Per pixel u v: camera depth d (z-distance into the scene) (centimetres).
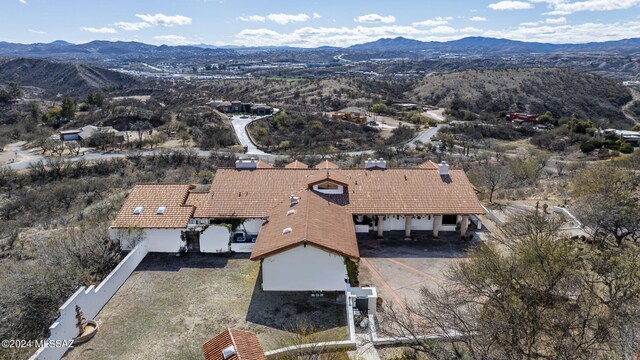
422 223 3569
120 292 2697
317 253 2658
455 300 2197
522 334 1752
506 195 4672
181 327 2362
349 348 2102
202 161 7625
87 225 4112
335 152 8662
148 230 3166
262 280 2775
